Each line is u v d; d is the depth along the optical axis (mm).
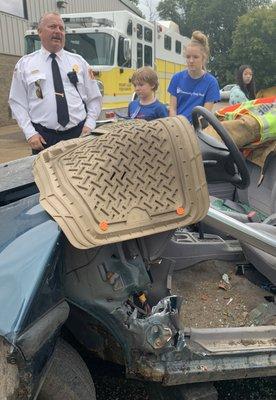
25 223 1912
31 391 1645
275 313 2396
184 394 2127
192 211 1929
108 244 1838
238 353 2129
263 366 2164
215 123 2428
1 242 1873
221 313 2381
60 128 4312
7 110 17172
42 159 2037
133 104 5094
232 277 2623
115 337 1979
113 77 11727
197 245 2578
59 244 1779
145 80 4785
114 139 1999
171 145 1993
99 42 11734
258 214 3270
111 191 1852
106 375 2609
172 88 5199
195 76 4992
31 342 1608
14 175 2488
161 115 4895
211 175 2516
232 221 2248
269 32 39656
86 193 1822
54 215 1783
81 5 20844
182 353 2039
